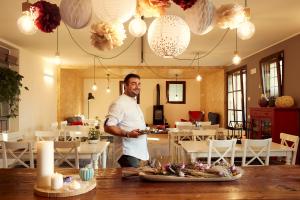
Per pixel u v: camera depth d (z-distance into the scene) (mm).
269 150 3629
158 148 8031
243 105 8367
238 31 2834
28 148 3303
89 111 13539
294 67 5500
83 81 13477
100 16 1886
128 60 8609
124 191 1513
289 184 1652
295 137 3799
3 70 5180
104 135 5965
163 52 2080
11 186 1594
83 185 1533
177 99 13750
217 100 10742
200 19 1930
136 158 2580
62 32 5277
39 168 1501
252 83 7641
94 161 3520
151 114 13711
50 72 8969
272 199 1406
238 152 3670
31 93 7414
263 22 4676
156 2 1788
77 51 7191
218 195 1456
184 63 9266
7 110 6262
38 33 5340
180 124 7594
